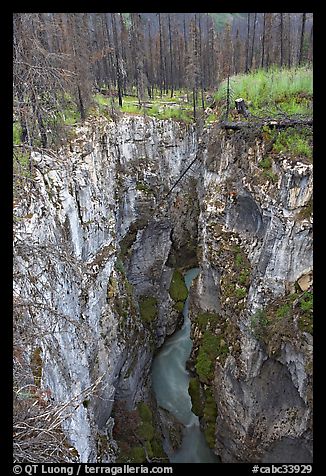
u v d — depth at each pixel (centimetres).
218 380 2111
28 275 1054
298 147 1677
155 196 3120
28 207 1270
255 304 1823
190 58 3588
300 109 1869
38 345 1112
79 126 2147
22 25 975
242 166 2030
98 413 1845
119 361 2139
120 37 3834
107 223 2278
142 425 2142
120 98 3192
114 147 2691
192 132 3394
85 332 1392
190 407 2405
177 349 2911
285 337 1630
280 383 1739
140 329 2570
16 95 1078
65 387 1336
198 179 3303
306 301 1588
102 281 2106
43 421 831
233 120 2138
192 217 3519
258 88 2161
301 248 1650
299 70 2189
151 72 4247
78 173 1866
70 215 1692
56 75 1083
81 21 2452
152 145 3109
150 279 3162
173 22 4375
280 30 2762
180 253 3547
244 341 1892
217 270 2305
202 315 2559
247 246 2091
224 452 2000
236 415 1911
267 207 1789
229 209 2205
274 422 1739
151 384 2584
